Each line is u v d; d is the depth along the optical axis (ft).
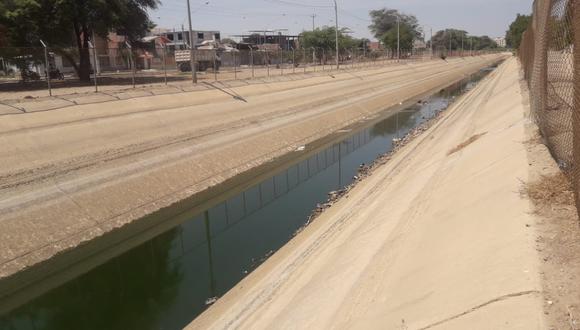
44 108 75.92
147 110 88.43
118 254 52.06
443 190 41.60
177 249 52.44
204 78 148.36
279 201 65.72
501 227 25.26
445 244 28.07
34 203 54.08
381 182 62.44
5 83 115.14
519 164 33.99
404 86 202.80
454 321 19.22
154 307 41.14
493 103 94.02
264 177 78.89
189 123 90.43
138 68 223.10
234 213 62.49
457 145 60.23
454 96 180.65
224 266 46.91
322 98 140.97
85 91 98.48
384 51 409.08
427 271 25.76
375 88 180.04
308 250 44.45
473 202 32.45
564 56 37.01
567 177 27.25
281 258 45.09
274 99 123.44
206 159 79.20
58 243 51.47
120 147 73.20
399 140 99.76
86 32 132.77
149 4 146.82
